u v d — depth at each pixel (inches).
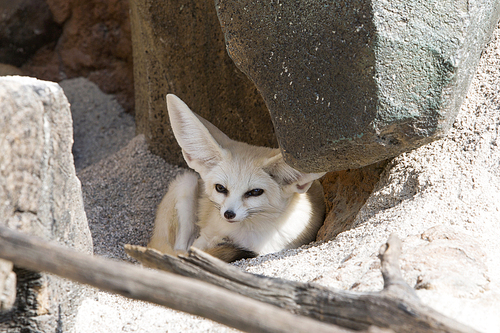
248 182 86.9
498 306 77.9
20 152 78.3
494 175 82.1
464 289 78.3
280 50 81.3
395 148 80.9
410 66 79.8
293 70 81.2
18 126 78.2
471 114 83.7
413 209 81.7
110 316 80.5
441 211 81.4
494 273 79.0
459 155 83.0
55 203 79.3
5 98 78.0
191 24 92.0
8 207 78.2
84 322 80.3
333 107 80.6
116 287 62.8
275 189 87.3
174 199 90.0
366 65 79.7
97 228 91.2
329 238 85.7
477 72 84.4
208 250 87.4
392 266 73.1
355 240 81.7
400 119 80.1
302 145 81.7
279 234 87.8
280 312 58.8
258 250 87.5
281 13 80.9
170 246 89.7
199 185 91.0
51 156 79.0
